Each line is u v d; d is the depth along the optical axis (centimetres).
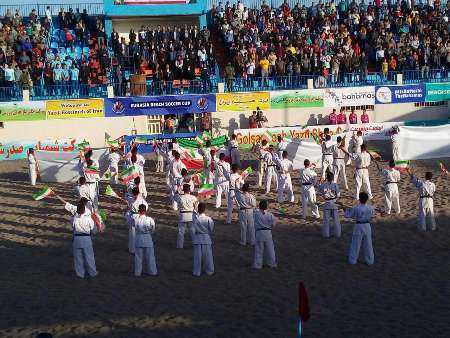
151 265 1576
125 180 2242
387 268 1578
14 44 3666
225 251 1756
